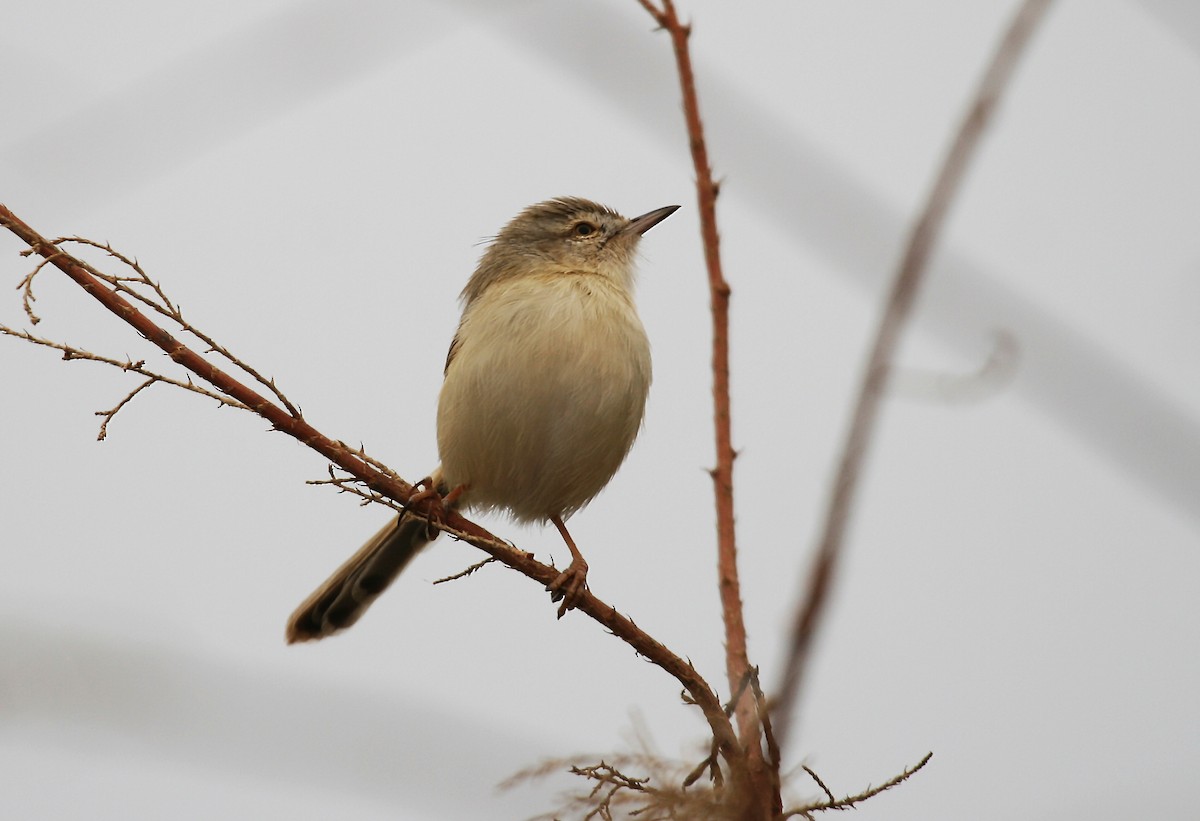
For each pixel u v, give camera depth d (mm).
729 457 6395
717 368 6496
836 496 3244
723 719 5707
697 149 6508
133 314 7254
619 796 5723
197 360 7434
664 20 6441
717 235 6531
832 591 3164
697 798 5355
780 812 5000
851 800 5582
